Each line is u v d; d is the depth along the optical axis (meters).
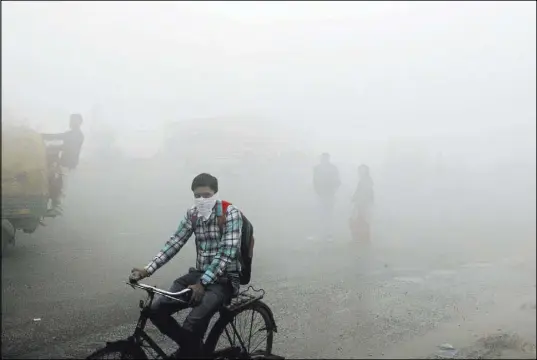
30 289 4.87
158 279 5.88
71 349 3.95
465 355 4.48
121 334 4.31
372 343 4.59
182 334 3.02
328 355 4.20
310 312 5.21
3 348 3.81
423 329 5.09
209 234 3.19
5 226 5.26
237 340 3.64
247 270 3.33
